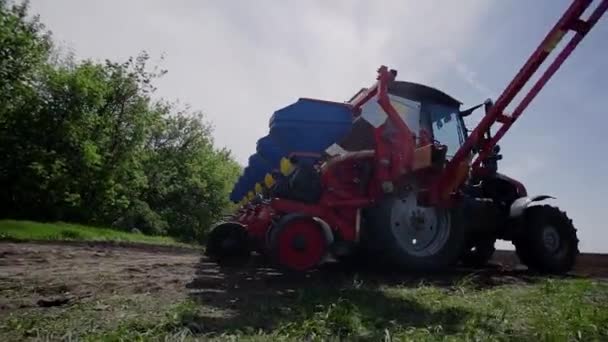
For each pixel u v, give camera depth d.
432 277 5.30
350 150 6.11
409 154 5.26
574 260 6.66
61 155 20.89
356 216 5.16
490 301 3.44
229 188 35.97
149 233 26.08
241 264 5.64
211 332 2.35
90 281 4.30
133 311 2.82
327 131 6.09
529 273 6.21
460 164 5.47
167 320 2.50
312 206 5.14
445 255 5.59
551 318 2.70
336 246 5.13
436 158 4.99
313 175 5.33
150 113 27.14
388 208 5.38
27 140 20.30
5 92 19.91
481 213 6.41
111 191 22.88
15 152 19.56
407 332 2.39
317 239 4.68
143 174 27.44
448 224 5.73
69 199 19.95
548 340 2.35
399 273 5.57
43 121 20.91
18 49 20.09
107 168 23.36
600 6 4.89
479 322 2.69
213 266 6.18
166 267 5.95
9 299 3.32
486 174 6.80
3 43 19.55
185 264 6.56
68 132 21.20
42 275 4.79
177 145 35.94
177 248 13.30
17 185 19.22
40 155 19.75
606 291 3.97
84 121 22.00
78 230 15.82
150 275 4.91
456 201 5.56
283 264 4.58
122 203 23.98
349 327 2.49
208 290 3.83
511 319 2.81
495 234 6.90
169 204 32.66
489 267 7.20
